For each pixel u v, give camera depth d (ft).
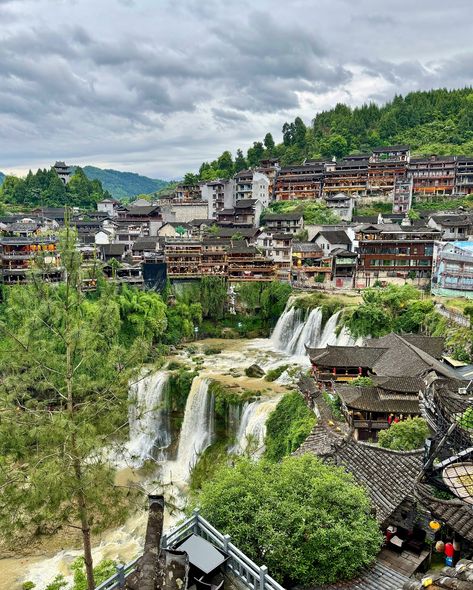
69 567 122.42
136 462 182.50
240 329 305.12
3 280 266.98
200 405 202.49
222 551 60.44
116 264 295.69
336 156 606.96
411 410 138.31
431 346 187.11
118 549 128.06
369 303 243.40
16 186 601.62
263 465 81.87
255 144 645.51
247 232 382.22
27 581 118.21
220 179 531.91
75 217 504.84
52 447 58.49
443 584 46.91
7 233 346.95
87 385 64.23
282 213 440.04
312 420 150.92
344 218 432.66
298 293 297.33
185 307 298.35
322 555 63.98
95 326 67.62
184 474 183.42
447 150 561.43
